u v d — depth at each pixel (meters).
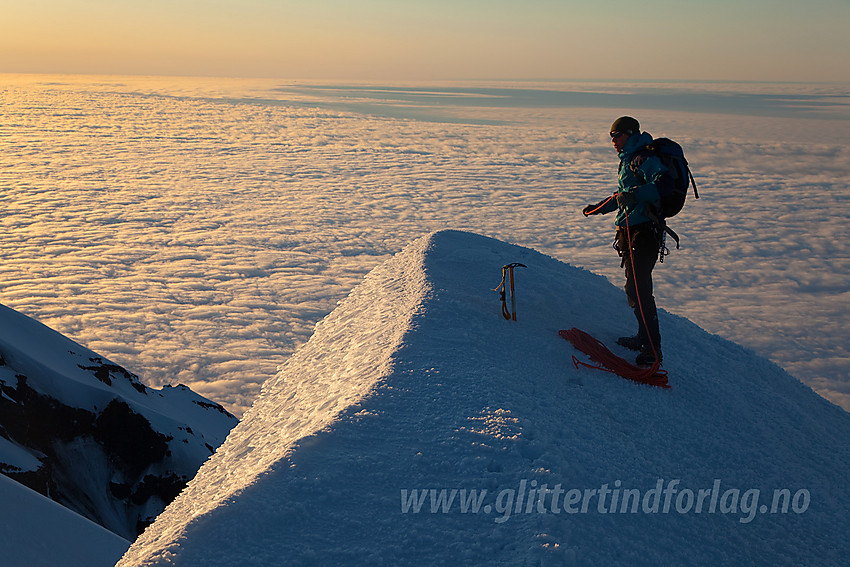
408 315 3.97
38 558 5.02
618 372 3.80
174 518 2.88
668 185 3.85
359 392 2.96
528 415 2.79
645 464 2.79
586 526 2.09
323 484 2.20
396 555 1.88
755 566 2.32
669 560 2.12
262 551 1.89
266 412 3.99
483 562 1.83
